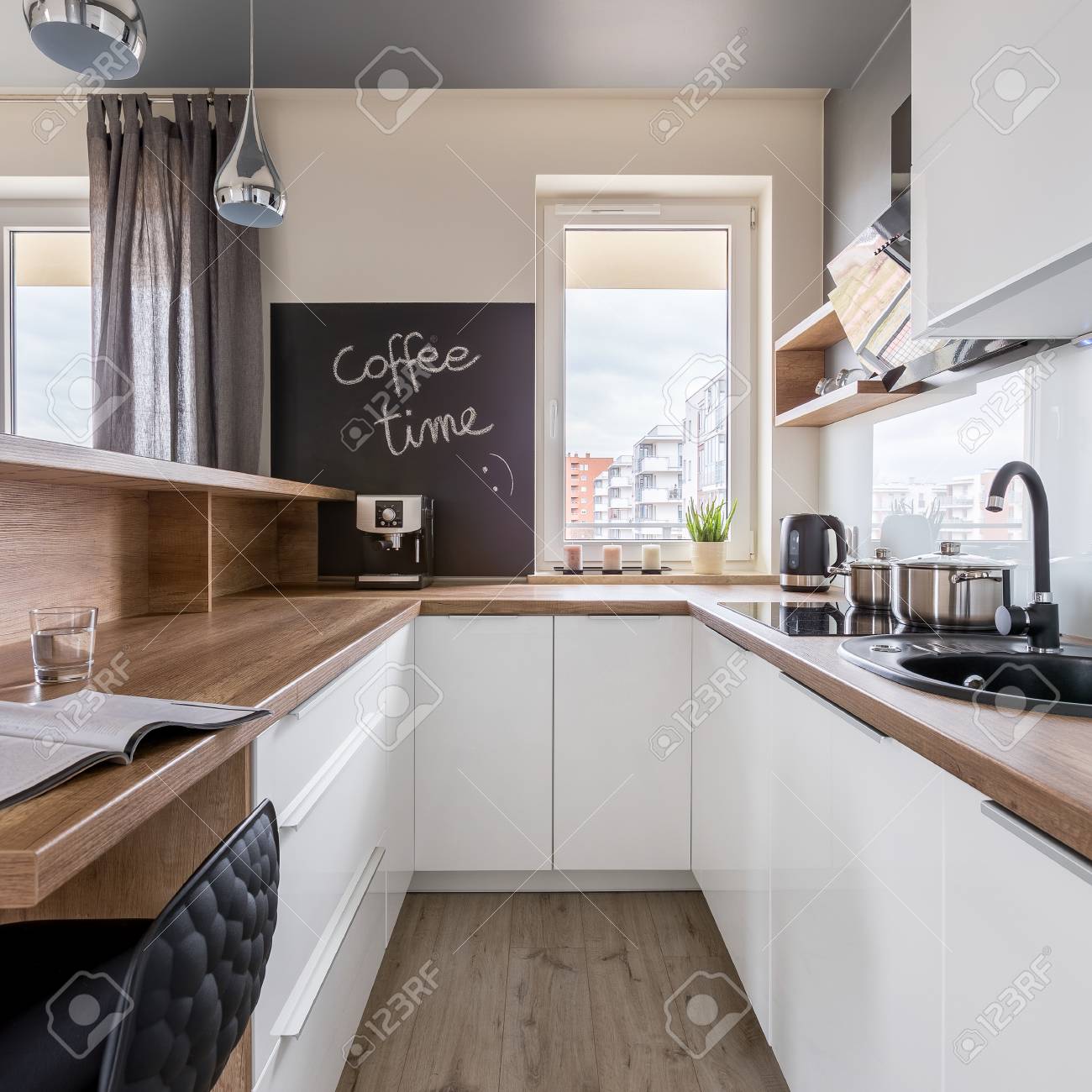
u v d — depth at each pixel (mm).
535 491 2688
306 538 2561
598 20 1986
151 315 2471
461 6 1919
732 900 1618
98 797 587
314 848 1104
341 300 2580
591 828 2041
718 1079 1405
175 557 1769
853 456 2283
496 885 2129
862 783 951
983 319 1197
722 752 1704
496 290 2590
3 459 971
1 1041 647
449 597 2084
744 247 2736
